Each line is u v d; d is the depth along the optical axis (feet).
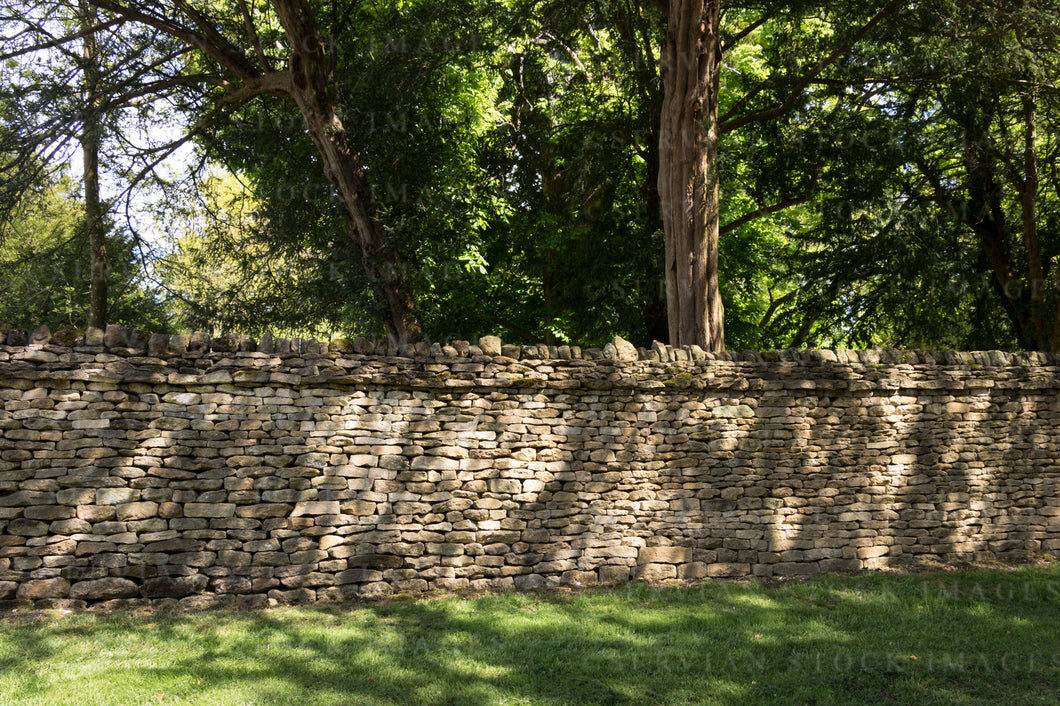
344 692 18.15
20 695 17.20
